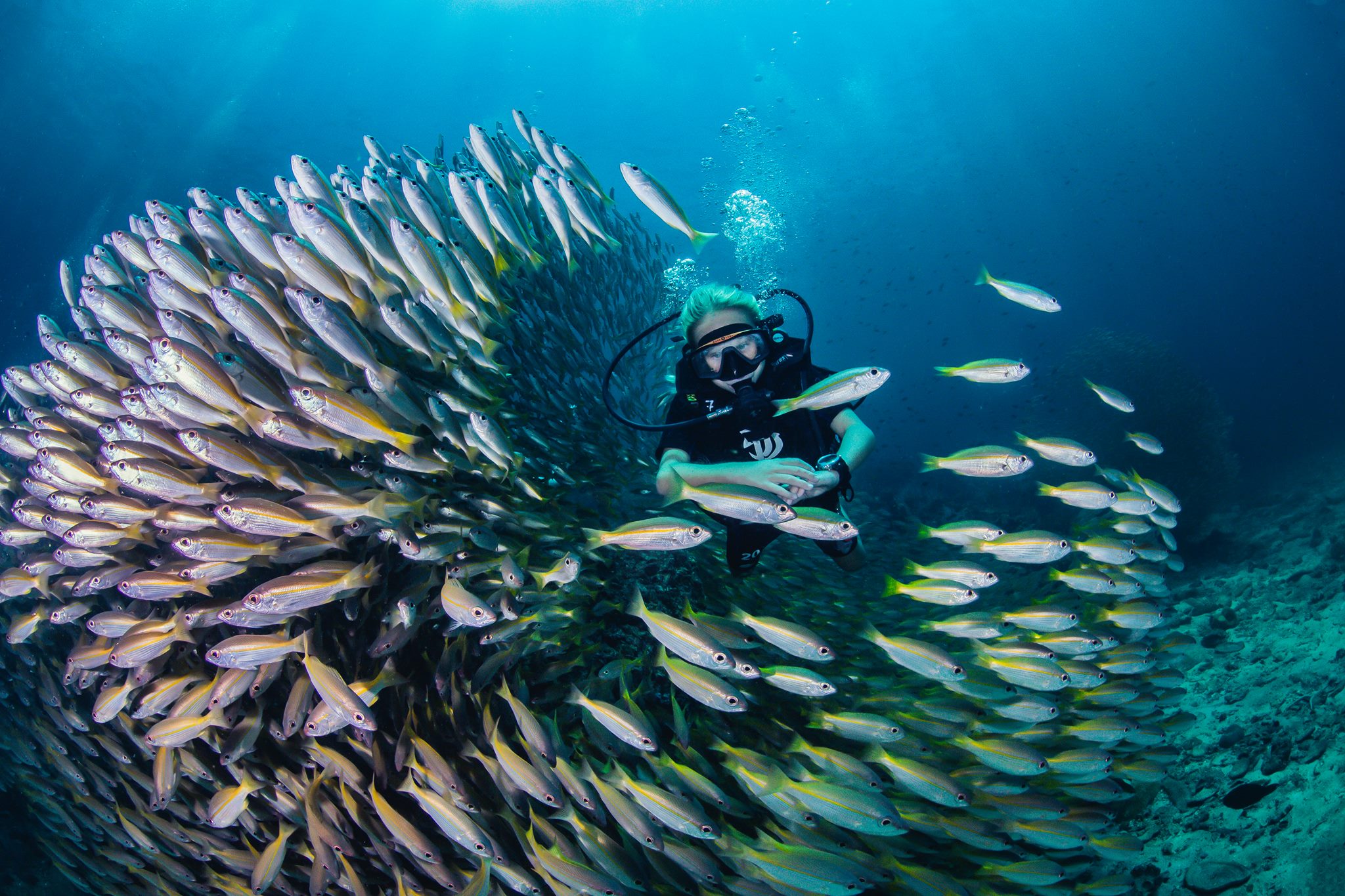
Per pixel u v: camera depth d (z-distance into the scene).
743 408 2.84
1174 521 4.83
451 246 3.69
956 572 3.12
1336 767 4.02
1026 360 21.94
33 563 3.81
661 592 3.99
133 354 3.16
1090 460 3.79
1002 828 3.24
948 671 2.88
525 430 3.96
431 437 3.19
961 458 3.02
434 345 3.22
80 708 4.39
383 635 2.92
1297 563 8.59
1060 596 4.21
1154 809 4.49
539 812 3.04
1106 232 59.12
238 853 3.79
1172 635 4.57
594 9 36.47
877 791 2.75
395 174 4.37
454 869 2.97
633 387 6.39
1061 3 40.66
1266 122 58.31
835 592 4.45
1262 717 5.06
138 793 4.14
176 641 3.34
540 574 3.01
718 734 3.36
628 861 2.69
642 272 6.92
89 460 3.68
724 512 2.31
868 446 2.88
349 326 2.71
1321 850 3.47
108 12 29.27
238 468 2.73
